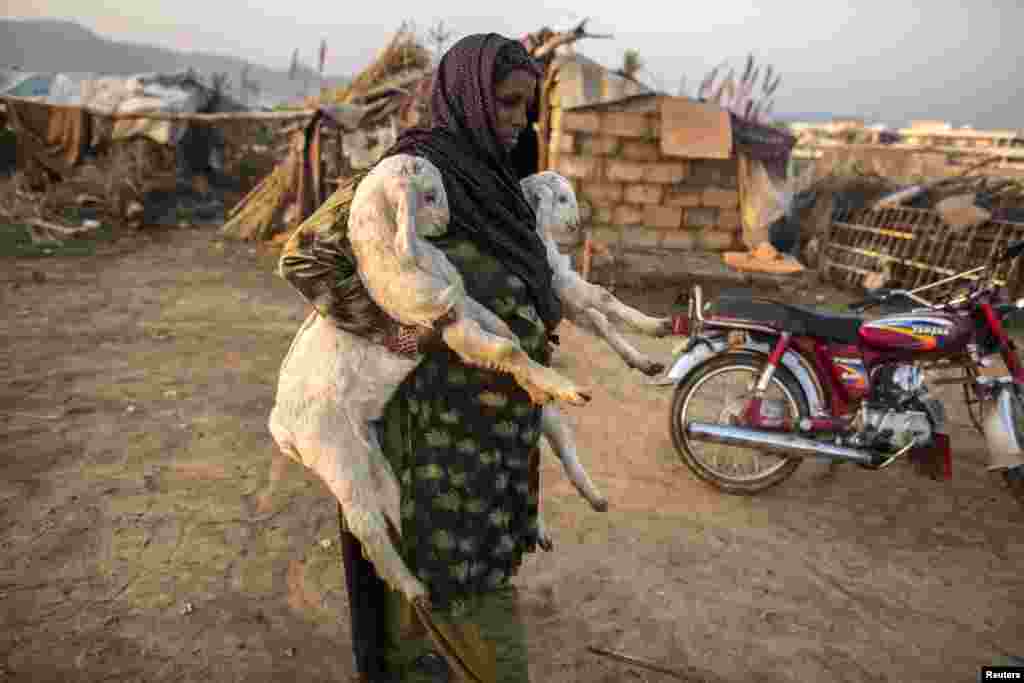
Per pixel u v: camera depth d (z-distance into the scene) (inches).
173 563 123.9
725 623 116.2
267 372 224.5
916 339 148.0
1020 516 156.8
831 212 487.2
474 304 58.7
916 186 452.8
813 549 139.9
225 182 771.4
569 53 428.5
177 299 315.3
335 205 59.9
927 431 149.4
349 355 62.4
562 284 74.0
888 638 115.0
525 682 71.0
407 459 66.0
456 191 60.9
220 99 805.2
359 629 73.6
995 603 125.8
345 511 63.1
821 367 154.0
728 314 155.2
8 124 679.7
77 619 108.9
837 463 177.5
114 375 214.5
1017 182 409.4
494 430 66.3
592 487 82.4
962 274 159.8
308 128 493.0
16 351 232.1
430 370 63.9
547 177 73.9
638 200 435.5
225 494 147.6
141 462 159.8
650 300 379.9
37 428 174.7
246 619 110.9
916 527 150.5
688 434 155.7
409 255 54.5
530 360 54.5
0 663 99.2
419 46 616.4
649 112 422.3
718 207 441.7
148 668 100.0
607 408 210.2
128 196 550.3
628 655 107.3
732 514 151.4
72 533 131.3
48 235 444.8
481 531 67.7
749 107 538.9
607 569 128.7
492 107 61.2
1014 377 152.0
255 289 343.3
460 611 67.8
